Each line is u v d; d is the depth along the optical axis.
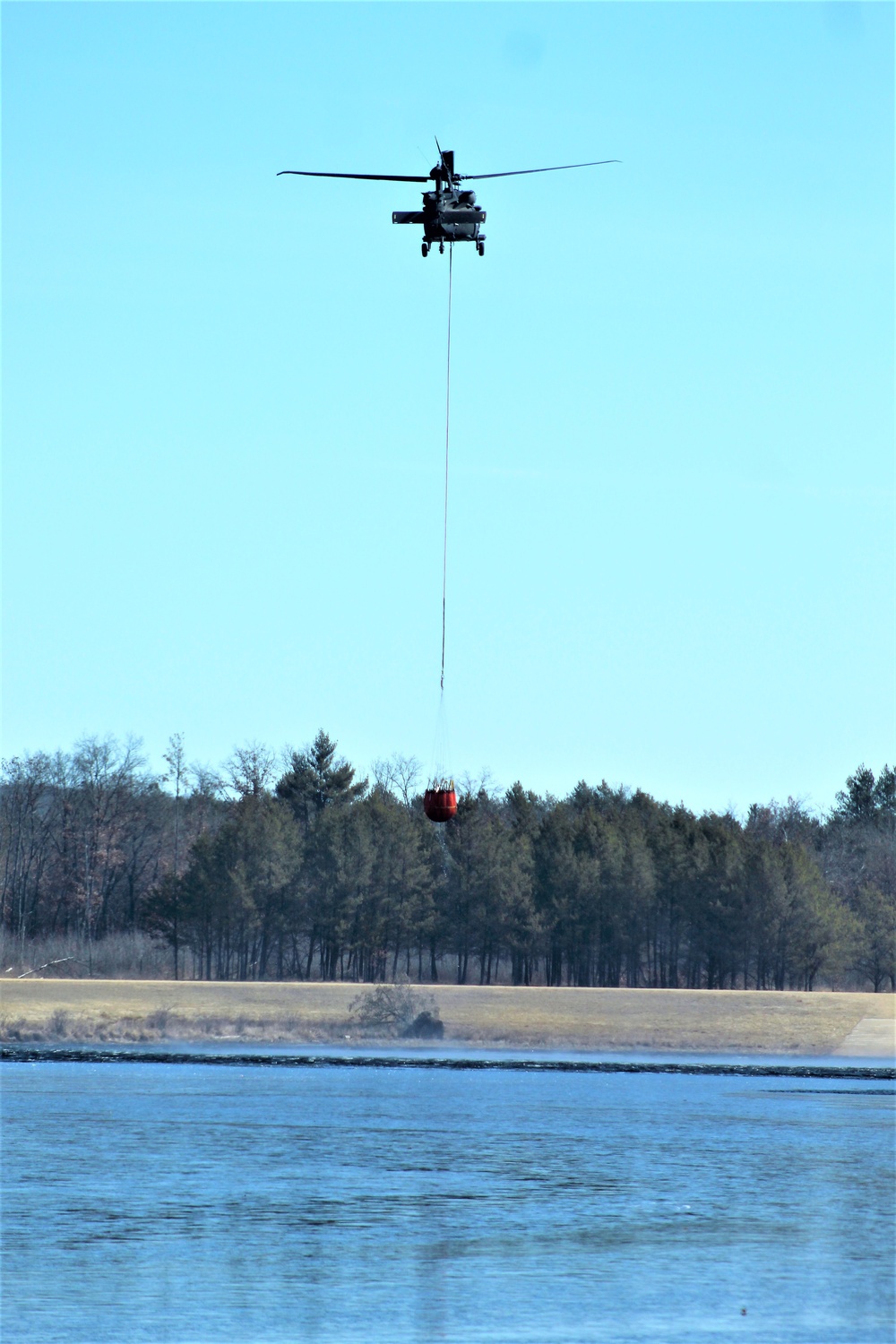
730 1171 119.75
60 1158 121.81
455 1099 161.25
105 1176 114.50
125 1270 85.88
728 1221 100.56
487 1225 98.69
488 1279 84.50
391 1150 127.44
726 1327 74.81
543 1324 75.19
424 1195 108.50
